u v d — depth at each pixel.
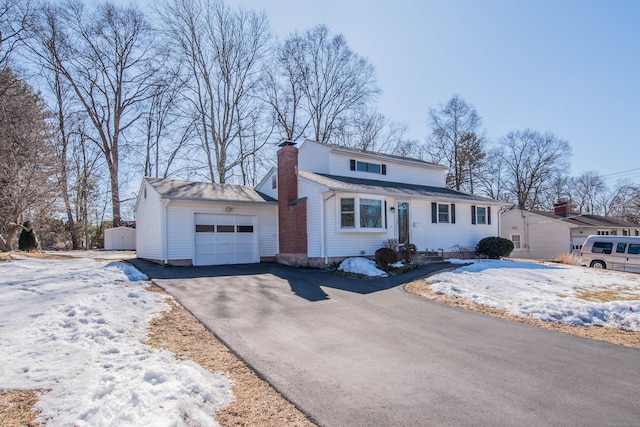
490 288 10.42
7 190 16.39
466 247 19.28
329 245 14.57
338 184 15.15
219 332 6.26
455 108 38.28
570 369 4.98
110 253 22.69
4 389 3.73
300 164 20.38
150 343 5.55
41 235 33.09
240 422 3.46
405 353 5.53
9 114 18.20
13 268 11.28
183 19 26.92
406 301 9.10
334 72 32.09
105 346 5.18
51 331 5.55
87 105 28.23
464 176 38.09
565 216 28.25
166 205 14.43
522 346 5.99
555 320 7.61
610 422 3.54
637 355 5.62
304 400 3.94
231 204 15.85
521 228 28.20
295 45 30.88
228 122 28.89
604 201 53.31
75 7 25.94
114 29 27.45
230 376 4.54
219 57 28.16
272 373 4.66
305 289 10.30
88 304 6.96
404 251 14.53
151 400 3.62
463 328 6.98
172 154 29.41
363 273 12.65
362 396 4.05
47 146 19.08
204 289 9.78
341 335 6.37
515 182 44.66
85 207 31.31
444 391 4.21
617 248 16.88
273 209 17.22
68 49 26.56
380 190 15.79
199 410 3.54
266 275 12.52
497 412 3.72
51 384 3.88
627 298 9.81
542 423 3.51
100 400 3.56
